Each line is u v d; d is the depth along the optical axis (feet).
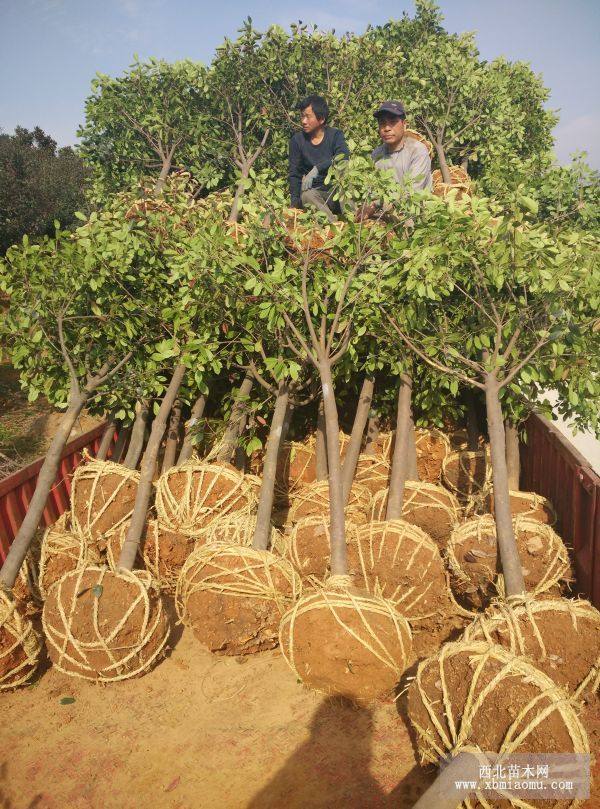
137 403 22.29
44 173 79.97
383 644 13.11
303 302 17.66
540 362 16.76
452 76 30.66
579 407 18.75
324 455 23.67
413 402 22.88
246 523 17.99
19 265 18.43
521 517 16.61
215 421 23.90
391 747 12.44
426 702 11.45
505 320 17.85
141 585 15.14
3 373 50.80
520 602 13.66
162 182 26.94
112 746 12.82
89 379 20.22
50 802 11.43
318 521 17.74
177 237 20.65
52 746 12.89
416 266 15.98
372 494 21.84
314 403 26.66
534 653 12.51
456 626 16.46
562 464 18.67
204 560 15.64
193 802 11.30
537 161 25.54
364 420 21.50
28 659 14.60
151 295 21.31
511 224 14.99
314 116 24.54
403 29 34.47
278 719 13.42
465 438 26.35
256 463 25.34
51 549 17.72
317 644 13.28
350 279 17.78
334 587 14.26
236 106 31.91
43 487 16.83
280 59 30.35
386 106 22.18
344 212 18.83
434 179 30.71
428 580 15.53
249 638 15.24
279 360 18.07
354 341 18.70
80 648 14.30
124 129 32.48
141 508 18.02
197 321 20.59
